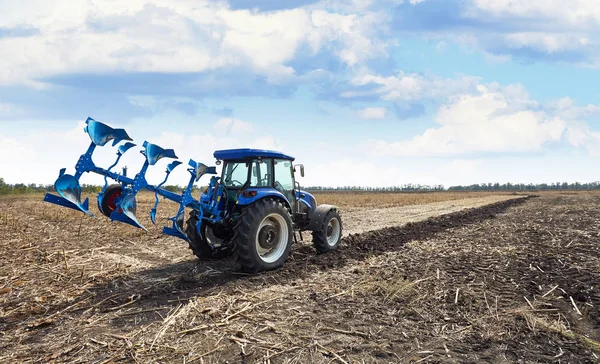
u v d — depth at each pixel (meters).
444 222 14.77
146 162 5.89
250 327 4.18
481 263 6.92
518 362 3.53
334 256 8.07
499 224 13.66
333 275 6.44
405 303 4.93
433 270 6.48
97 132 5.41
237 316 4.50
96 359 3.58
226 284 5.95
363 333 4.04
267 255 6.97
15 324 4.58
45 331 4.32
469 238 10.24
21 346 3.95
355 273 6.50
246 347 3.73
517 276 6.10
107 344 3.88
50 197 5.36
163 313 4.75
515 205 26.56
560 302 5.01
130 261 7.76
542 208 22.23
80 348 3.82
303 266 7.15
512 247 8.41
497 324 4.31
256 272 6.66
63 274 6.65
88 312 4.89
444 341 3.92
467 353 3.68
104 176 5.67
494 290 5.46
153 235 10.77
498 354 3.67
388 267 6.82
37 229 11.66
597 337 4.08
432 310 4.71
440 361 3.52
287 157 7.85
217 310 4.64
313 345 3.77
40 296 5.57
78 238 10.25
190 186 6.59
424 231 12.12
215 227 7.45
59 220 13.73
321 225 8.10
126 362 3.51
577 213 17.72
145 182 5.93
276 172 7.63
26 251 8.50
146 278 6.47
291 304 4.91
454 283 5.73
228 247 7.53
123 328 4.30
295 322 4.31
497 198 40.69
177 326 4.25
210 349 3.70
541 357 3.62
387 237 10.84
